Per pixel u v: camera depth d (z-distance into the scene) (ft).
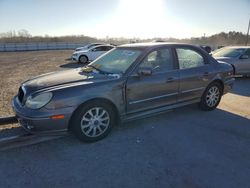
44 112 10.19
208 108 16.60
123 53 13.88
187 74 14.60
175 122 14.53
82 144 11.59
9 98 19.76
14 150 10.91
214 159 10.34
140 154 10.70
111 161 10.12
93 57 54.80
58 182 8.70
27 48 132.57
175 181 8.82
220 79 16.53
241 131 13.35
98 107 11.52
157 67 13.46
